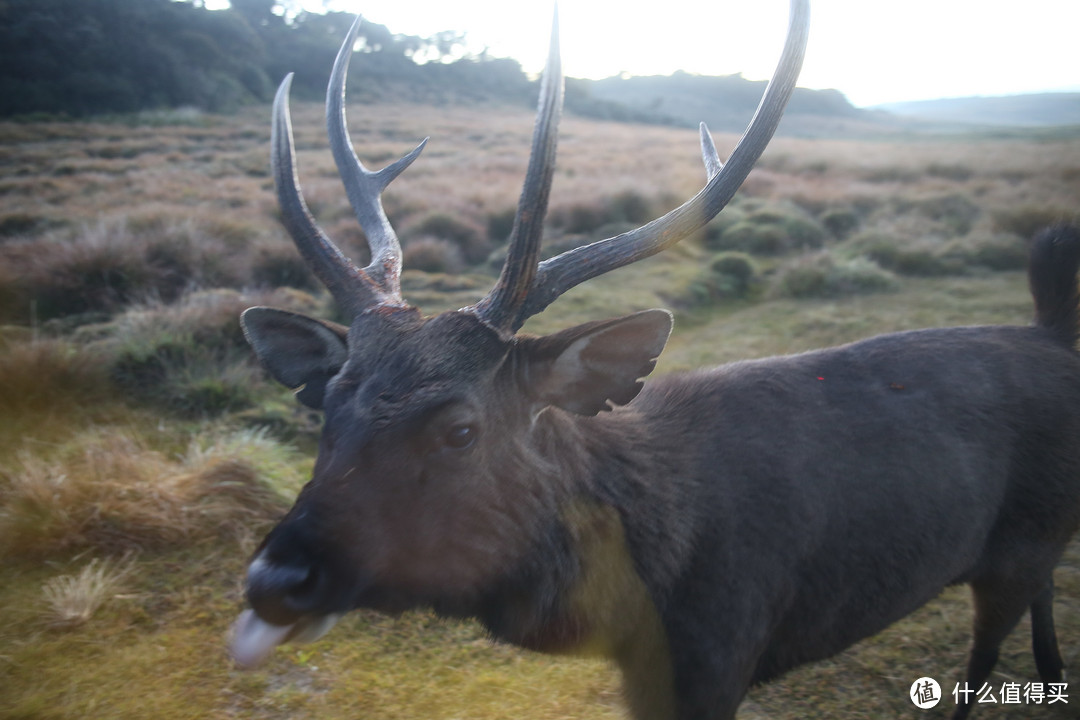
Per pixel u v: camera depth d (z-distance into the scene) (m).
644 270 3.94
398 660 1.32
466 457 0.81
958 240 4.19
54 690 1.21
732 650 0.93
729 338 3.03
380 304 0.88
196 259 3.34
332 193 5.50
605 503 0.92
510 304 0.86
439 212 4.47
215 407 2.22
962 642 1.38
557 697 1.24
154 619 1.38
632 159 8.70
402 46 30.58
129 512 1.60
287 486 1.76
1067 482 1.09
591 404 0.89
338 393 0.82
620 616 0.92
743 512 0.95
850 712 1.23
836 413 1.02
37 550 1.53
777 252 4.46
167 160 8.52
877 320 3.16
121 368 2.33
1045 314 1.24
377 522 0.77
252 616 0.79
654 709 0.94
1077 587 1.51
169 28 19.81
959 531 1.04
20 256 3.24
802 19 0.90
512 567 0.87
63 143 10.16
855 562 1.00
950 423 1.05
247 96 19.12
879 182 7.09
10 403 2.09
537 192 0.83
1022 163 7.48
